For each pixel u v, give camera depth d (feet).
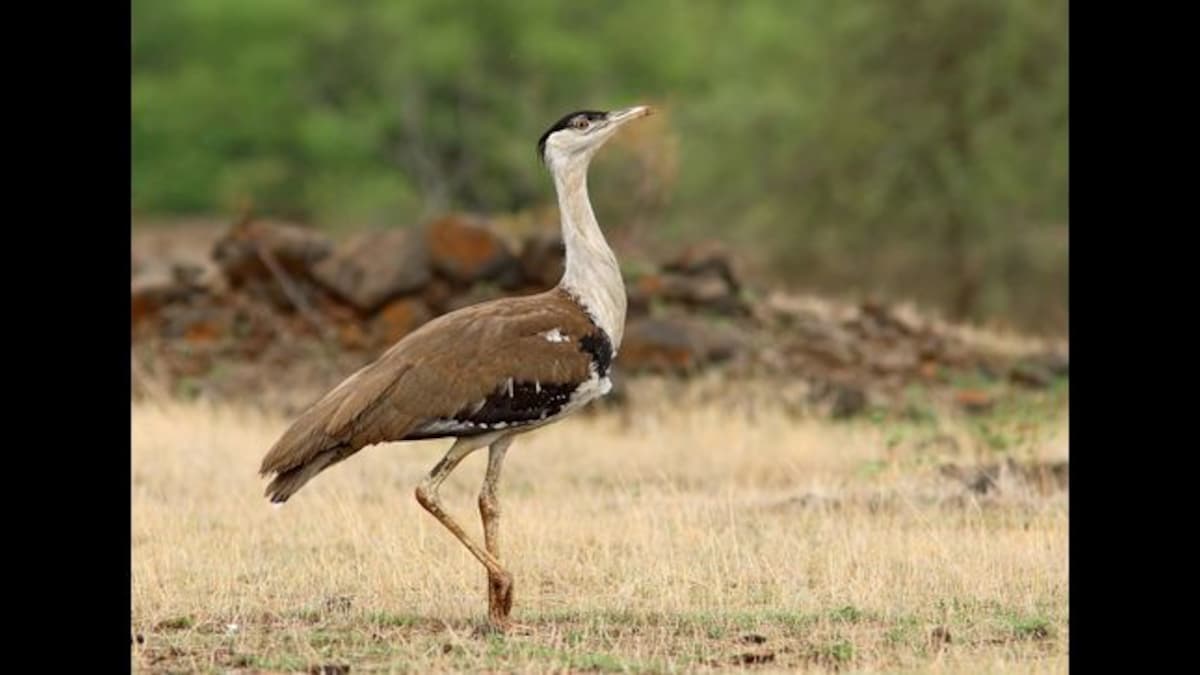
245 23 314.96
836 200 237.25
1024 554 79.82
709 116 252.21
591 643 65.57
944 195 230.68
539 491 102.99
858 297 231.71
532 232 153.89
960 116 229.04
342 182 307.78
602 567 78.38
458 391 65.72
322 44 316.40
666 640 65.92
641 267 157.07
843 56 235.40
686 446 119.03
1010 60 225.56
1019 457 108.78
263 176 312.09
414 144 307.58
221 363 142.51
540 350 67.00
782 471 110.63
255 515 92.17
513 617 69.36
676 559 79.46
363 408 65.21
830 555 79.51
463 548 82.38
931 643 65.57
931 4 227.40
